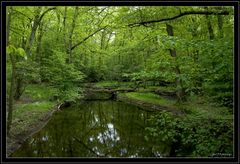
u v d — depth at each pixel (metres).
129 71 21.92
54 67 16.31
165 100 14.98
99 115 13.93
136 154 7.38
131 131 10.20
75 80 16.45
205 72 5.25
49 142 8.57
